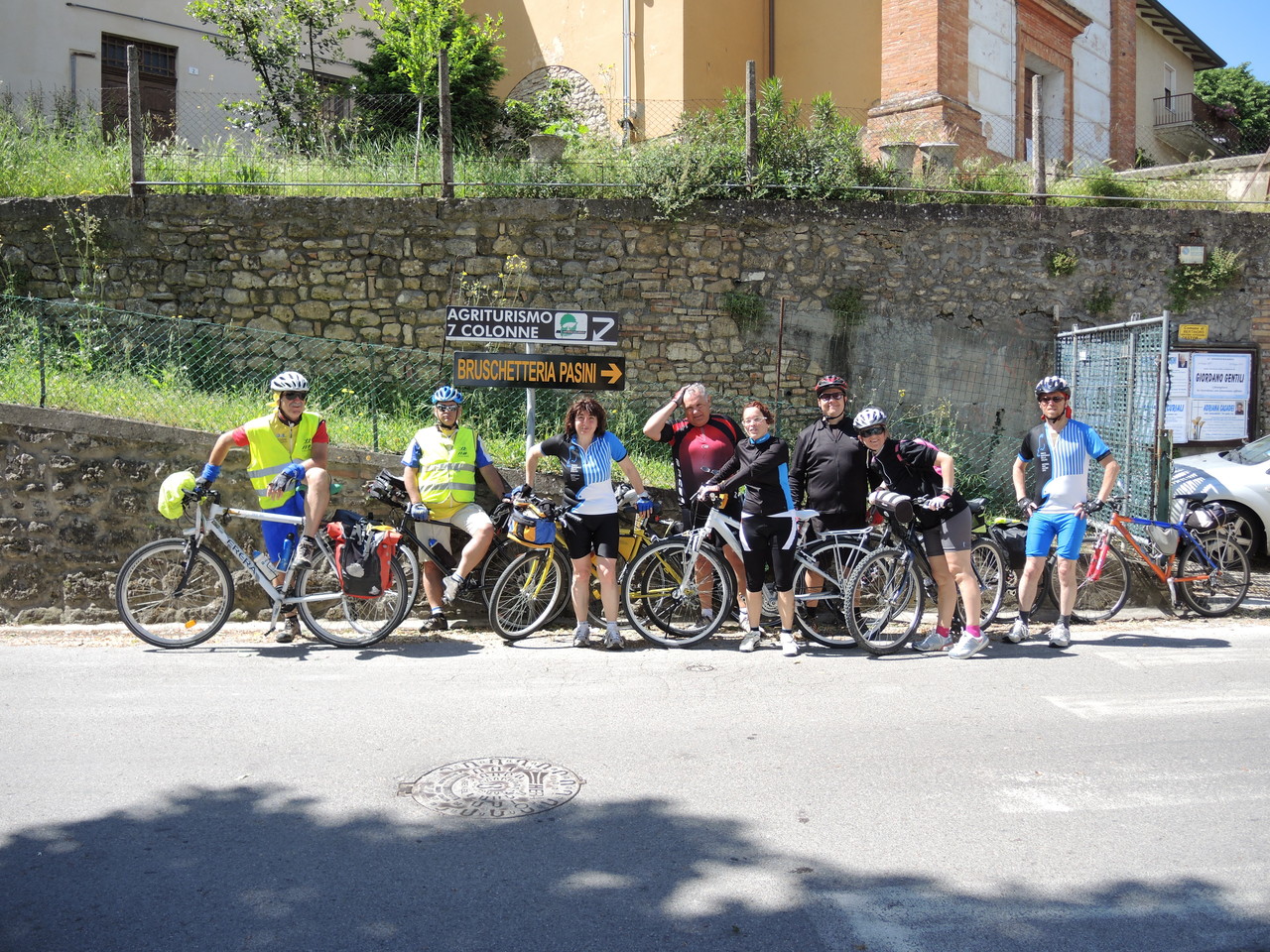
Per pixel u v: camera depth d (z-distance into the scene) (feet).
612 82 52.34
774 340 35.27
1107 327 30.19
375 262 33.96
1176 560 25.70
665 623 22.77
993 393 36.52
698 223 34.83
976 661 21.21
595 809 13.34
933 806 13.46
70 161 37.50
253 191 35.47
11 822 12.82
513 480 25.79
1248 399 37.27
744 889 11.26
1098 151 59.88
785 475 21.95
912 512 21.36
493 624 22.67
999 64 50.31
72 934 10.25
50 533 24.14
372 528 22.12
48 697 17.89
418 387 33.19
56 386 25.55
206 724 16.49
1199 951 10.08
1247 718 17.19
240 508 24.62
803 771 14.69
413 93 43.80
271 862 11.81
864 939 10.26
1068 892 11.23
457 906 10.84
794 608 21.95
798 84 53.72
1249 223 37.27
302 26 48.88
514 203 34.17
